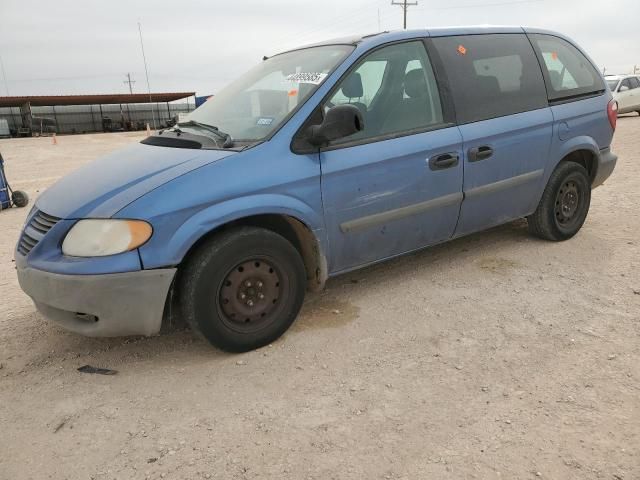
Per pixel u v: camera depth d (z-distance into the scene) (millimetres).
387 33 3871
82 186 3244
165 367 3193
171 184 2979
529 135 4359
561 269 4309
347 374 3000
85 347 3502
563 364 2969
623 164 9219
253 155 3211
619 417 2498
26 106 55719
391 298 3955
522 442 2373
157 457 2418
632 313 3508
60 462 2430
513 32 4535
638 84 20891
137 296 2916
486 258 4637
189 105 66750
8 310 4195
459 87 4039
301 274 3426
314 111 3424
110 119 61844
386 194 3654
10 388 3072
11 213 8664
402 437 2453
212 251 3045
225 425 2615
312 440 2469
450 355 3135
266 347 3346
